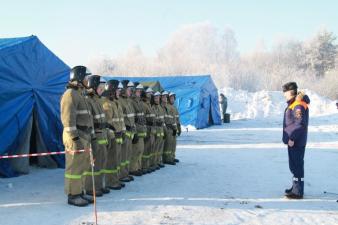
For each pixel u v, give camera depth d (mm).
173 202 8773
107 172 9930
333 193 9930
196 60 96062
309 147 19203
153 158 12750
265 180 11391
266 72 79625
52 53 13117
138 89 11992
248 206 8641
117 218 7504
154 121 12508
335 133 25703
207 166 13711
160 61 97062
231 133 25688
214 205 8633
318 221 7711
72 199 8359
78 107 8414
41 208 8109
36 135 12742
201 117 29375
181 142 21219
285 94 9594
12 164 11672
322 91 68812
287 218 7852
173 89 29594
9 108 11508
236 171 12758
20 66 11875
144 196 9273
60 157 13023
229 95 47156
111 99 10117
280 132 26422
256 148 18797
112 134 9781
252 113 41812
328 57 99125
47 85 12781
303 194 9617
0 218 7402
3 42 12312
